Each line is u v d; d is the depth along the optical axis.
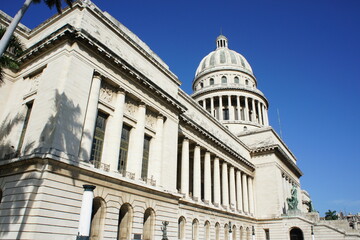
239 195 65.44
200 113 58.91
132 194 32.84
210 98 99.00
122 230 31.83
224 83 103.38
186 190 47.22
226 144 60.62
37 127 27.62
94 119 30.36
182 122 48.66
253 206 70.50
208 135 54.91
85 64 30.72
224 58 111.50
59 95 27.92
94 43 31.31
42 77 30.55
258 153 75.06
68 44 30.14
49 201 24.31
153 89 39.09
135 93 36.78
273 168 71.88
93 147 31.11
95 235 28.42
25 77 33.56
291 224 64.31
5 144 30.81
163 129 41.62
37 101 29.31
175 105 43.25
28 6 22.23
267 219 67.88
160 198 37.00
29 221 23.30
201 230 48.00
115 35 36.47
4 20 35.88
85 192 20.27
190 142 52.41
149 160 38.84
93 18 33.84
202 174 64.44
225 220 56.12
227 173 64.44
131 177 33.94
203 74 109.44
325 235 59.06
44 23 37.03
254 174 74.06
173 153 41.94
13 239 22.94
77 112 28.62
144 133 38.12
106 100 33.38
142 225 33.22
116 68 34.41
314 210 72.44
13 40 29.38
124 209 32.69
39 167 25.03
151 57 41.78
